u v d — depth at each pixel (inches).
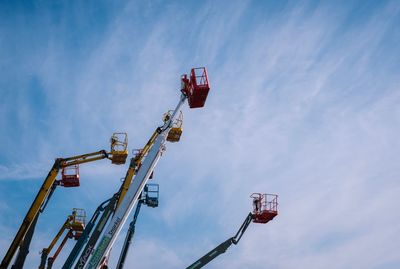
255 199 1023.0
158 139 614.5
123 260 930.1
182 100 614.2
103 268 849.5
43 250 1243.8
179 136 895.1
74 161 885.8
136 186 603.5
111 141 920.3
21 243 799.1
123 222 604.4
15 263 791.7
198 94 561.9
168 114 866.1
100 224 867.4
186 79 600.4
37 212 826.8
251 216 1011.3
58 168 870.4
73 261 916.6
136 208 976.9
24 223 805.9
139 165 906.7
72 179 989.2
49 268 1230.3
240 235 1008.2
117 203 884.6
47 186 847.7
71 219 1275.8
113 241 604.1
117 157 911.0
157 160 617.3
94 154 901.8
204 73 567.5
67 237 1267.2
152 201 979.3
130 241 946.7
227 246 995.3
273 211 986.7
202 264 976.9
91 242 851.4
